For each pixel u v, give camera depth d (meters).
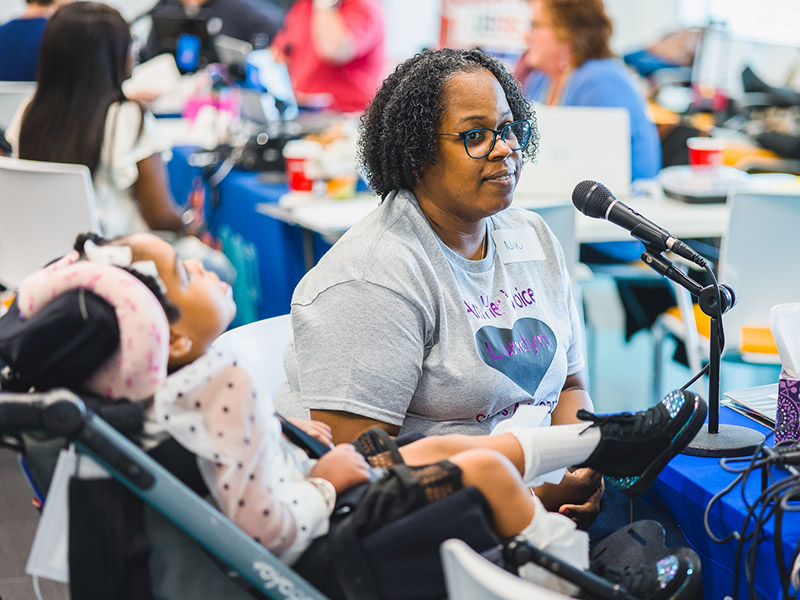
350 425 1.66
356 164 3.55
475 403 1.73
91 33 2.82
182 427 1.24
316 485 1.35
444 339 1.71
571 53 3.75
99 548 1.21
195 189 4.06
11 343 1.22
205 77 4.40
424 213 1.79
